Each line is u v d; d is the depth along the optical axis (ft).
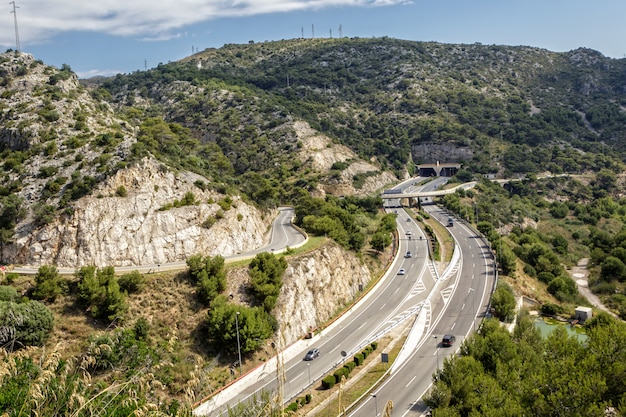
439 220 468.75
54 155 288.71
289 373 202.28
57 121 317.63
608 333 164.66
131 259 249.96
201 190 294.05
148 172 278.05
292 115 652.07
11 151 301.02
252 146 584.81
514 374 156.15
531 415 131.13
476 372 161.48
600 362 151.94
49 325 188.34
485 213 492.54
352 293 290.15
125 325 196.95
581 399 129.80
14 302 191.62
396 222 446.60
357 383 190.60
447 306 268.41
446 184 624.59
